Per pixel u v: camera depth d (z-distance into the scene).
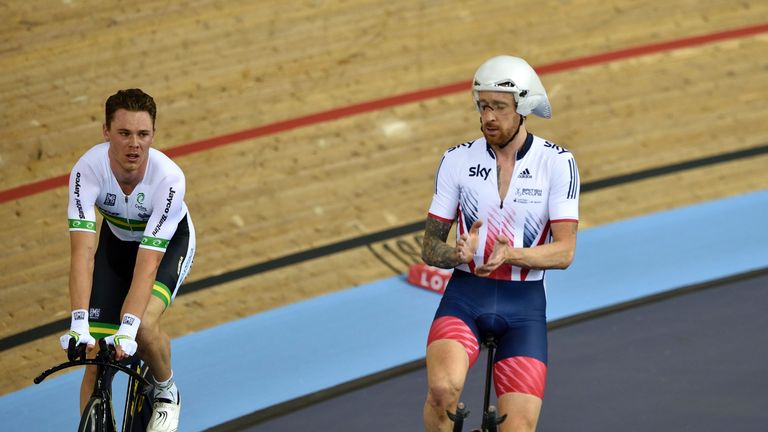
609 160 22.69
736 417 13.85
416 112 23.23
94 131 21.09
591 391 14.79
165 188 11.70
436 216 11.46
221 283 18.30
